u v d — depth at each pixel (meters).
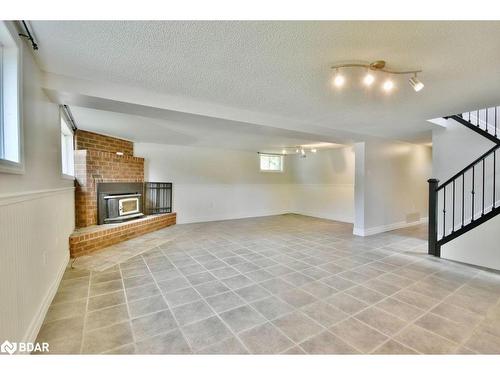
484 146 3.73
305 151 7.46
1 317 1.25
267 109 3.09
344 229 5.64
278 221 6.75
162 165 5.87
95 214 4.23
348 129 4.14
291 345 1.67
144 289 2.51
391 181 5.40
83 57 1.85
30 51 1.75
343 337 1.76
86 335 1.77
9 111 1.50
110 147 4.84
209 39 1.60
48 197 2.22
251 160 7.51
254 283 2.67
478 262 3.21
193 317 2.01
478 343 1.69
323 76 2.12
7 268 1.32
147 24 1.45
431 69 1.96
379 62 1.84
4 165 1.26
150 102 2.53
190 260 3.42
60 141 2.81
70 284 2.62
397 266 3.20
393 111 3.11
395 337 1.76
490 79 2.14
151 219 5.18
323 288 2.55
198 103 2.82
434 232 3.63
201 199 6.57
